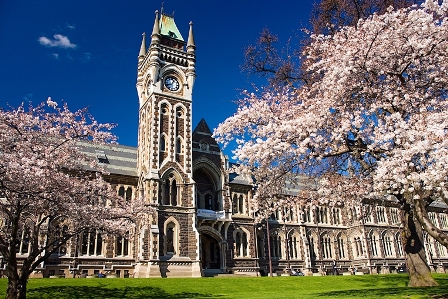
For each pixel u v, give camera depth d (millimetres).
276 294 31375
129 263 53375
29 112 28547
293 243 72625
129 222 34312
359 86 25984
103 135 31734
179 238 52969
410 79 26031
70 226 33531
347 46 26000
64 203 27125
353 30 27094
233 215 63406
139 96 64500
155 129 56281
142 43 67438
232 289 37500
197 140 62562
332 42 29047
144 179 54875
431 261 85438
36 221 31734
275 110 31016
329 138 26891
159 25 64000
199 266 52375
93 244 53094
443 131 19125
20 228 33031
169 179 55125
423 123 21312
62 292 32750
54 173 27391
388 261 77812
